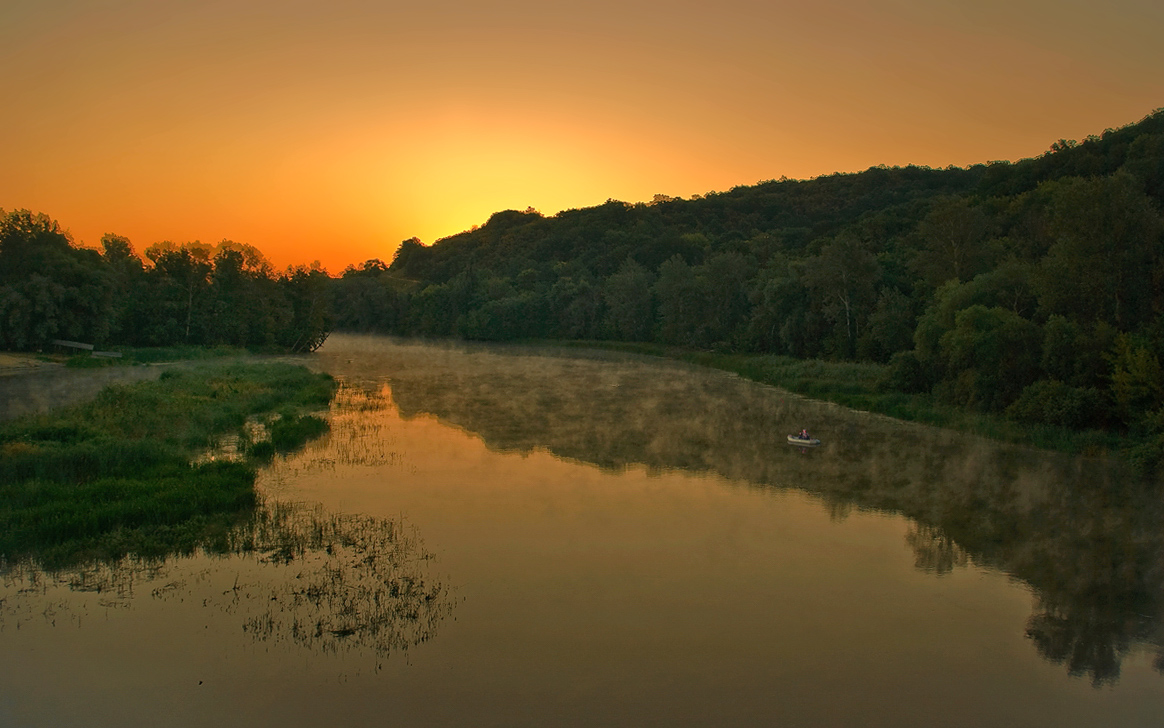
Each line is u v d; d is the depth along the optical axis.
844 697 14.82
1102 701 14.92
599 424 43.84
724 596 19.28
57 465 26.39
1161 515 26.25
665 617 18.03
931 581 20.48
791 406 51.84
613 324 118.12
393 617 17.69
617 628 17.41
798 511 26.53
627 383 66.06
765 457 35.03
